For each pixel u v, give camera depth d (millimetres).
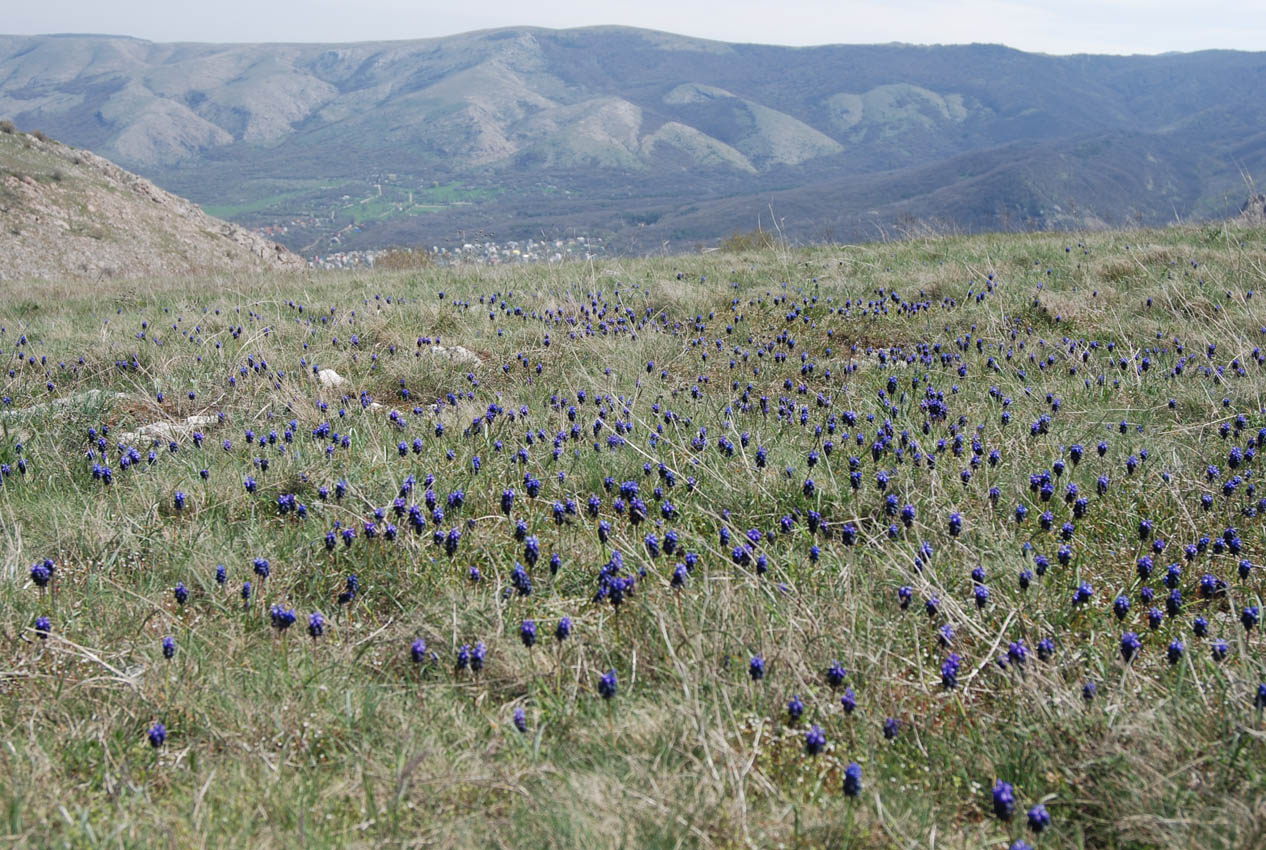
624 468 5633
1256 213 16391
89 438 6195
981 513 4973
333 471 5656
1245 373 6859
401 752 3121
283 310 11906
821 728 3182
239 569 4484
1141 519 4906
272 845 2760
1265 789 2908
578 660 3693
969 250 14820
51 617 4020
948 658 3613
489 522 5055
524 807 2846
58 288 19047
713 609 3939
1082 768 3145
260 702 3463
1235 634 3861
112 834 2740
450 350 8938
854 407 6770
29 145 64188
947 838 2836
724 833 2826
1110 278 11445
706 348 8836
